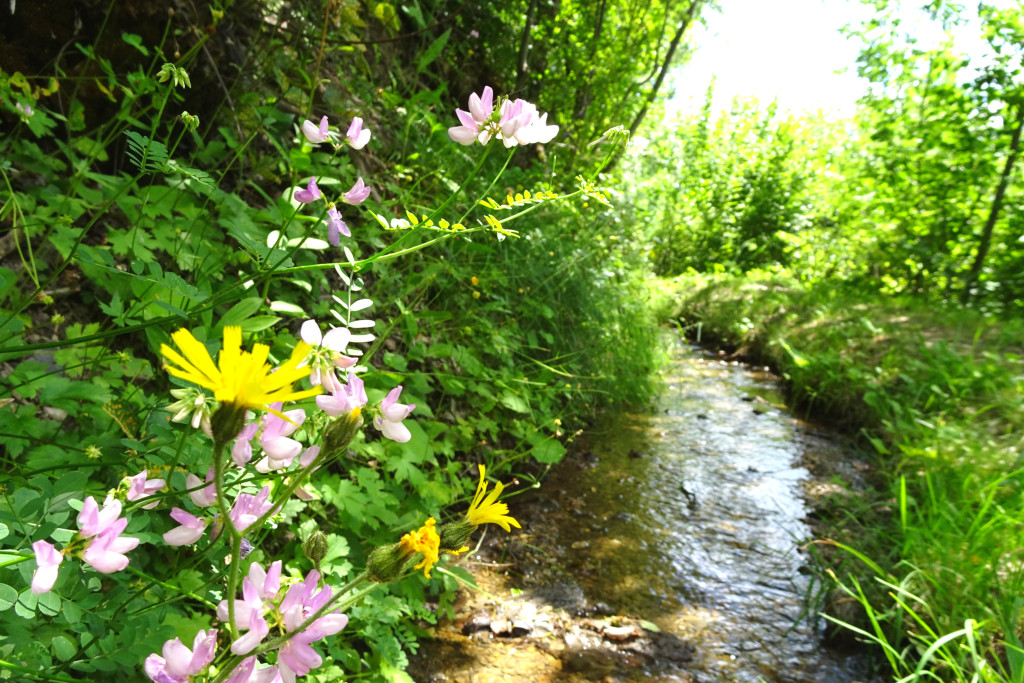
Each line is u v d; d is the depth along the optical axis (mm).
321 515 2199
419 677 2113
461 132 1409
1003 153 8703
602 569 2879
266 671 778
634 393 5262
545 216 4879
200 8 2938
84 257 1434
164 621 1411
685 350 8102
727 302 9156
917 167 9156
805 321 7492
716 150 16234
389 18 3648
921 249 9156
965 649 2115
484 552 2883
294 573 1171
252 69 3094
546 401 3869
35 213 2121
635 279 7164
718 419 5203
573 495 3545
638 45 8273
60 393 1423
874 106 9133
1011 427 4234
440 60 5578
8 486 1233
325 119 1419
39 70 2609
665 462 4129
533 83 6793
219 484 701
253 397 646
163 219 2486
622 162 8484
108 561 786
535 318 4168
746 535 3264
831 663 2391
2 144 2223
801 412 5605
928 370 5164
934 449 3902
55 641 1006
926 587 2588
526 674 2188
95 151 2244
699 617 2611
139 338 2283
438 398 3359
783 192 14430
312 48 3389
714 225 14531
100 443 1394
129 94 2264
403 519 2402
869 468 4250
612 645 2391
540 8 6887
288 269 1481
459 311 3617
